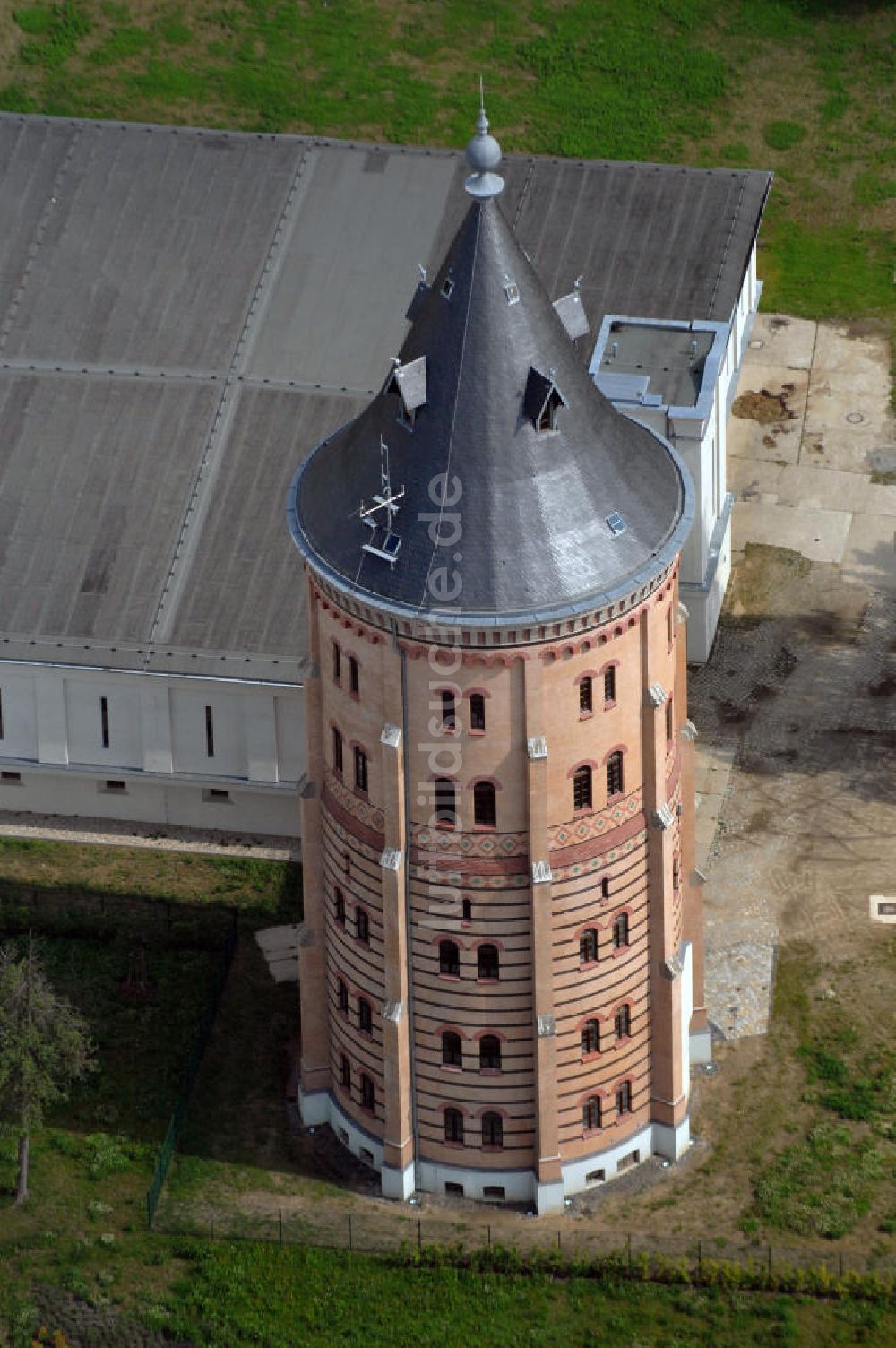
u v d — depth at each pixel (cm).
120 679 15438
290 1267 13162
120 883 15538
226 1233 13338
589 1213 13425
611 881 12756
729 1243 13212
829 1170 13612
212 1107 14075
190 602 15588
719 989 14738
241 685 15238
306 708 12888
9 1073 13288
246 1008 14662
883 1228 13288
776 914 15225
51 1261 13250
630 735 12519
